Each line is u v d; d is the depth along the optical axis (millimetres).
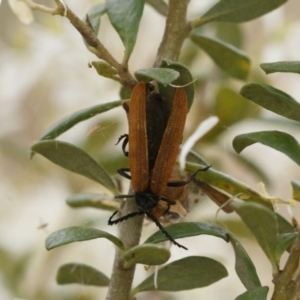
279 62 208
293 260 211
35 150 217
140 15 217
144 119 216
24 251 258
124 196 221
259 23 267
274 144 212
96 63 212
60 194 262
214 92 249
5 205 262
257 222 209
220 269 220
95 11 226
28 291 256
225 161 263
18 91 268
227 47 237
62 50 265
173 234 213
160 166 217
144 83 214
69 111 265
